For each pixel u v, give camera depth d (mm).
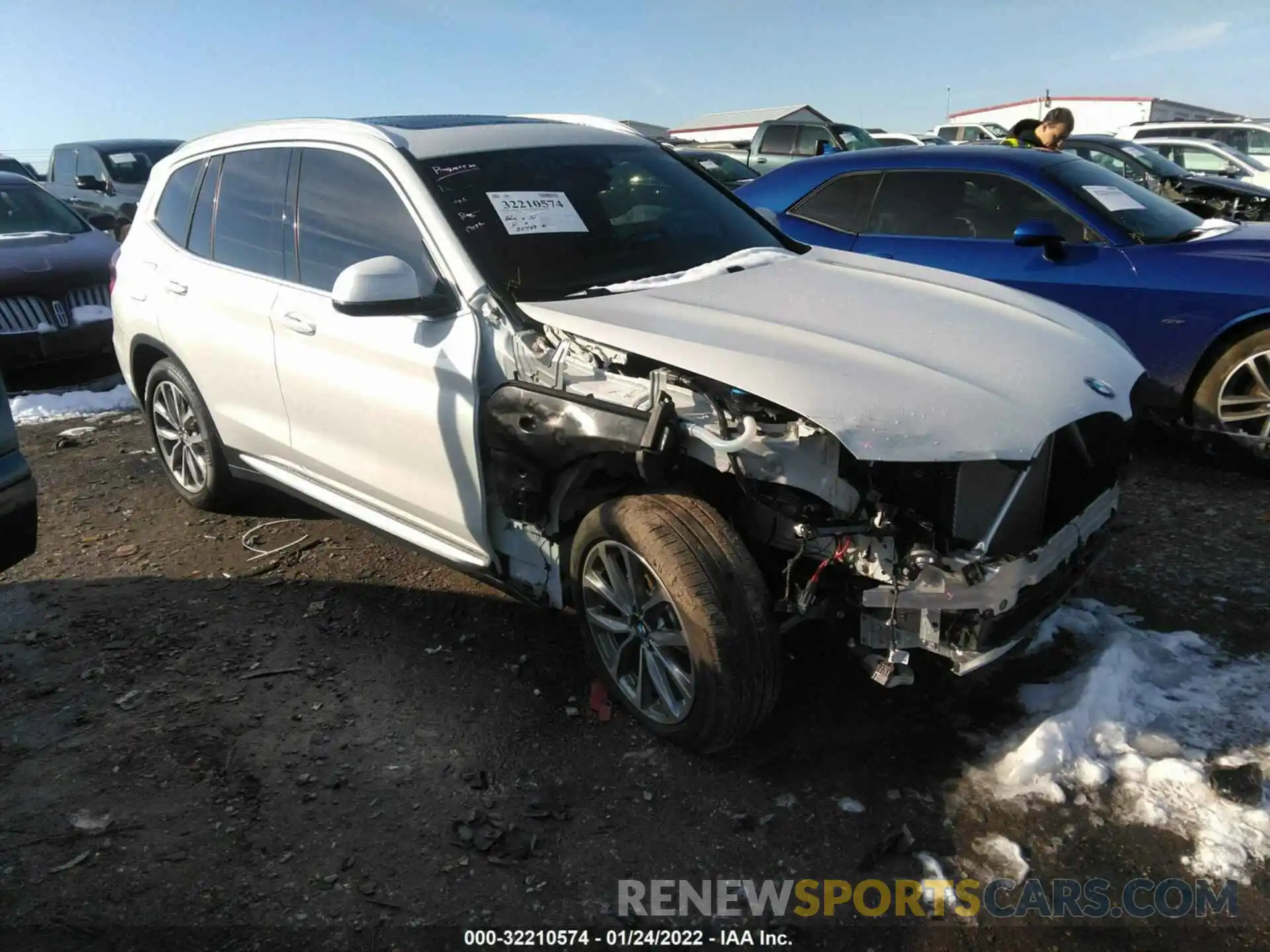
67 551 4543
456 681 3359
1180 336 4914
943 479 2559
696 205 4000
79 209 13305
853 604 2668
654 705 2996
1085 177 5559
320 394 3688
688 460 2791
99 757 2998
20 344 7055
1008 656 3209
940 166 5820
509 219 3395
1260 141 16844
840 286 3369
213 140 4539
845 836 2586
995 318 3117
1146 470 5094
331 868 2535
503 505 3062
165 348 4562
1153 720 2928
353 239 3617
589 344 2898
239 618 3836
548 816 2699
